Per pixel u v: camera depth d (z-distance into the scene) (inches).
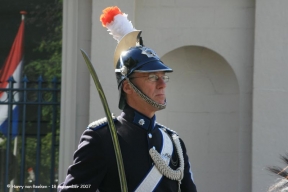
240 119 949.8
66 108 946.7
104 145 522.3
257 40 934.4
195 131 973.2
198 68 972.6
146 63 530.3
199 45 948.6
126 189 502.0
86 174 516.7
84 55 512.7
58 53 1063.6
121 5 938.1
